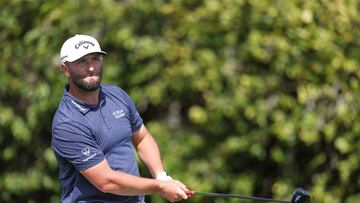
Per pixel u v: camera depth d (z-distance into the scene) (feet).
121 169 63.41
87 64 61.98
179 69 94.73
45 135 101.60
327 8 96.53
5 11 101.50
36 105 98.43
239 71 94.58
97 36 96.84
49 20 98.43
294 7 95.30
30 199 104.17
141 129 68.13
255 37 93.66
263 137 94.63
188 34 95.50
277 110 94.27
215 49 95.09
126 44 94.84
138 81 96.43
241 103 93.25
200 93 96.94
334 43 95.20
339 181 97.91
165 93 96.63
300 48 94.02
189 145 96.78
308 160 98.43
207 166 96.48
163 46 95.25
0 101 100.48
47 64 97.81
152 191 62.08
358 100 94.84
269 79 94.17
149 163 67.82
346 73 94.89
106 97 64.28
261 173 98.99
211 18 95.71
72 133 61.82
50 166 99.76
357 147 95.25
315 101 94.84
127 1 97.25
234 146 94.94
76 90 62.85
